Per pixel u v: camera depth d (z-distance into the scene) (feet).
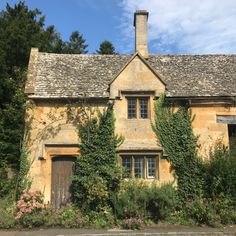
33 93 56.54
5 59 84.89
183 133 56.39
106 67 64.13
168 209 49.39
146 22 67.15
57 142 55.52
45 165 55.16
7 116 75.00
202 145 56.59
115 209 49.85
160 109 57.31
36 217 46.47
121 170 53.78
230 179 52.11
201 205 49.29
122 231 43.91
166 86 58.49
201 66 65.77
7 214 47.21
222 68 65.36
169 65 65.72
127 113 57.67
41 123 56.24
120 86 57.77
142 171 56.18
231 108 58.13
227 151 55.42
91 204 51.42
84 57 66.59
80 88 58.44
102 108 56.95
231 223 47.98
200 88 59.57
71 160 56.44
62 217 47.57
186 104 57.62
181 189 54.34
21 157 55.06
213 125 57.31
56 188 55.42
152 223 47.85
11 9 106.52
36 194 51.67
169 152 55.83
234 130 59.62
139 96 57.93
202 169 54.75
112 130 55.98
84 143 55.16
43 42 97.14
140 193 49.32
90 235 41.27
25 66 89.35
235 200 51.67
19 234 42.16
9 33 90.27
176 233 42.29
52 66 63.41
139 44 66.23
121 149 55.31
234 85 60.75
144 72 58.59
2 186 56.54
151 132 56.70
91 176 52.90
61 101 57.06
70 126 56.29
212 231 43.32
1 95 80.74
